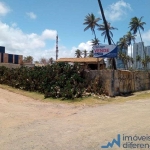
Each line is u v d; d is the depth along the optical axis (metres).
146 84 22.16
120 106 11.66
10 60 36.12
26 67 21.36
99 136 6.21
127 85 18.30
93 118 8.75
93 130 6.88
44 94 16.27
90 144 5.61
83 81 16.45
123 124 7.39
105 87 15.93
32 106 12.53
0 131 7.37
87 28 59.31
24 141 6.16
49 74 17.31
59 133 6.79
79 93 14.70
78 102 13.55
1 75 24.00
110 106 11.86
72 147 5.48
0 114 10.05
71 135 6.50
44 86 17.16
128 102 13.16
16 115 9.88
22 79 20.16
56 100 14.53
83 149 5.30
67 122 8.30
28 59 62.69
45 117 9.59
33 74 18.98
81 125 7.68
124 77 17.78
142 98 15.00
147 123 7.33
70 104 13.16
